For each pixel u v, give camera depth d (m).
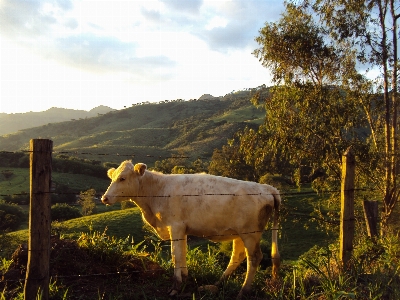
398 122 15.58
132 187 6.26
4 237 19.02
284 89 15.84
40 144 4.13
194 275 6.38
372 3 14.48
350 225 5.91
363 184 15.27
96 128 191.75
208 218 5.99
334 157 15.10
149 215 6.44
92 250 6.31
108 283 5.71
